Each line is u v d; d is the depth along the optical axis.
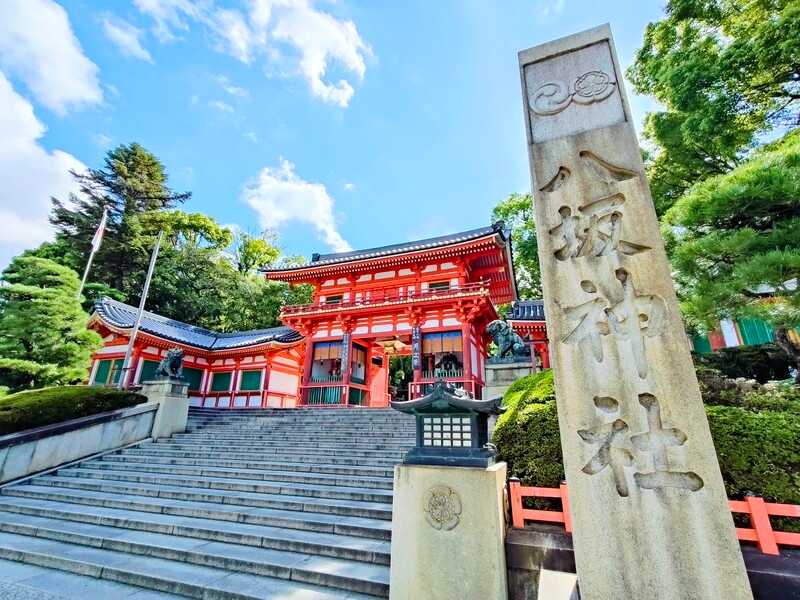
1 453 8.23
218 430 12.42
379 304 18.25
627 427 2.64
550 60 3.92
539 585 2.92
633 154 3.25
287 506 6.20
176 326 24.61
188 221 37.25
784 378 9.09
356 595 3.83
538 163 3.57
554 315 3.10
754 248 5.69
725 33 9.24
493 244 17.94
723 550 2.22
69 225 30.52
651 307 2.82
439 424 3.60
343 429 11.31
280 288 35.03
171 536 5.49
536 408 4.66
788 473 3.47
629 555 2.41
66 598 3.96
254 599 3.75
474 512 3.11
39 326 13.71
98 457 9.73
